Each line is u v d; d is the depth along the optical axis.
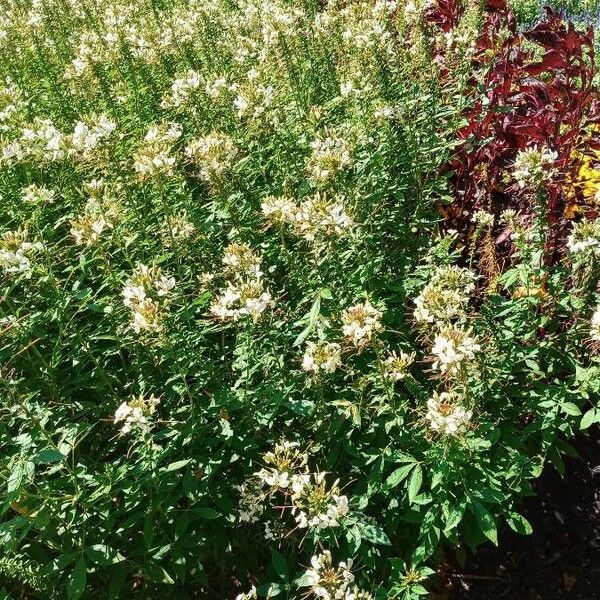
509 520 1.39
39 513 1.29
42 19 3.26
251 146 1.92
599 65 2.64
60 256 1.79
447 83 2.00
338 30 2.50
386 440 1.51
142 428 1.34
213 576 1.58
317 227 1.47
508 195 2.05
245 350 1.51
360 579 1.44
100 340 1.76
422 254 1.80
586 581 1.57
